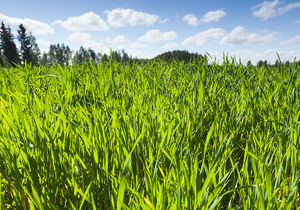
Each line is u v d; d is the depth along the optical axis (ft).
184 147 4.15
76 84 8.21
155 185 2.85
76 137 4.18
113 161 3.58
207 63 11.17
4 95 6.88
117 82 9.00
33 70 11.05
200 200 2.46
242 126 5.63
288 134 4.46
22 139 3.59
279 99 6.62
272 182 3.35
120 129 4.38
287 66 9.98
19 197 3.24
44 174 3.56
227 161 4.33
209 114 6.25
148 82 9.58
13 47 244.63
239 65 10.90
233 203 3.72
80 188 3.33
